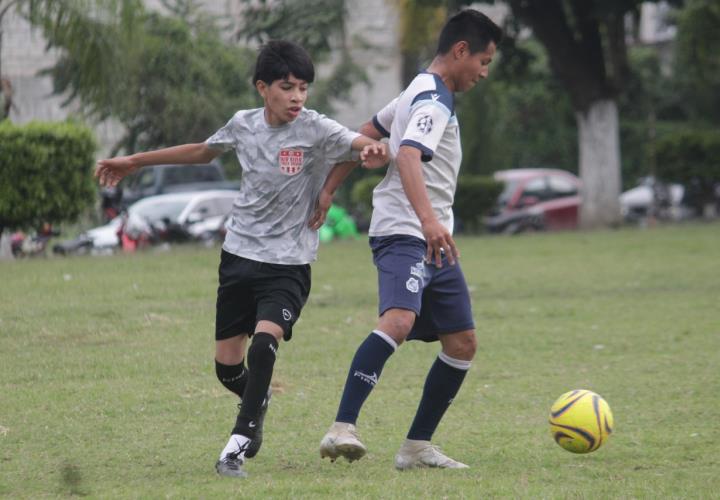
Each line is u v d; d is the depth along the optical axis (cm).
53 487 1975
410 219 2098
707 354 3416
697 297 4797
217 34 10875
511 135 15325
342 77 12025
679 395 2814
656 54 15538
